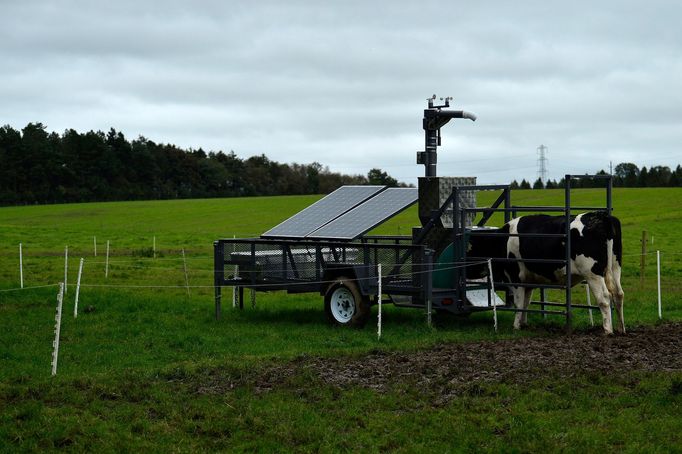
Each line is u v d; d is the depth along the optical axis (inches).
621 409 415.2
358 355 552.7
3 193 4758.9
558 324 682.2
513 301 732.0
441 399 441.4
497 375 481.7
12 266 1264.8
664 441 370.3
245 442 388.2
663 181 5201.8
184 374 502.3
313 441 386.9
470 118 729.6
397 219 2546.8
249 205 3641.7
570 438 377.1
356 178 6003.9
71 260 1379.2
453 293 691.4
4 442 387.9
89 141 5280.5
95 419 416.8
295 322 726.5
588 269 614.5
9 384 486.0
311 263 717.3
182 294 949.8
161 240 1957.4
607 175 638.5
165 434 399.5
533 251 648.4
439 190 702.5
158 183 5492.1
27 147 5024.6
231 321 738.2
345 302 696.4
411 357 538.6
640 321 693.3
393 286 677.9
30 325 707.4
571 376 473.1
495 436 386.3
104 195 5128.0
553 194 3550.7
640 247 1533.0
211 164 5802.2
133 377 495.8
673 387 437.4
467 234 684.1
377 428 399.9
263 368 517.0
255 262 746.2
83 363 556.4
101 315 759.7
